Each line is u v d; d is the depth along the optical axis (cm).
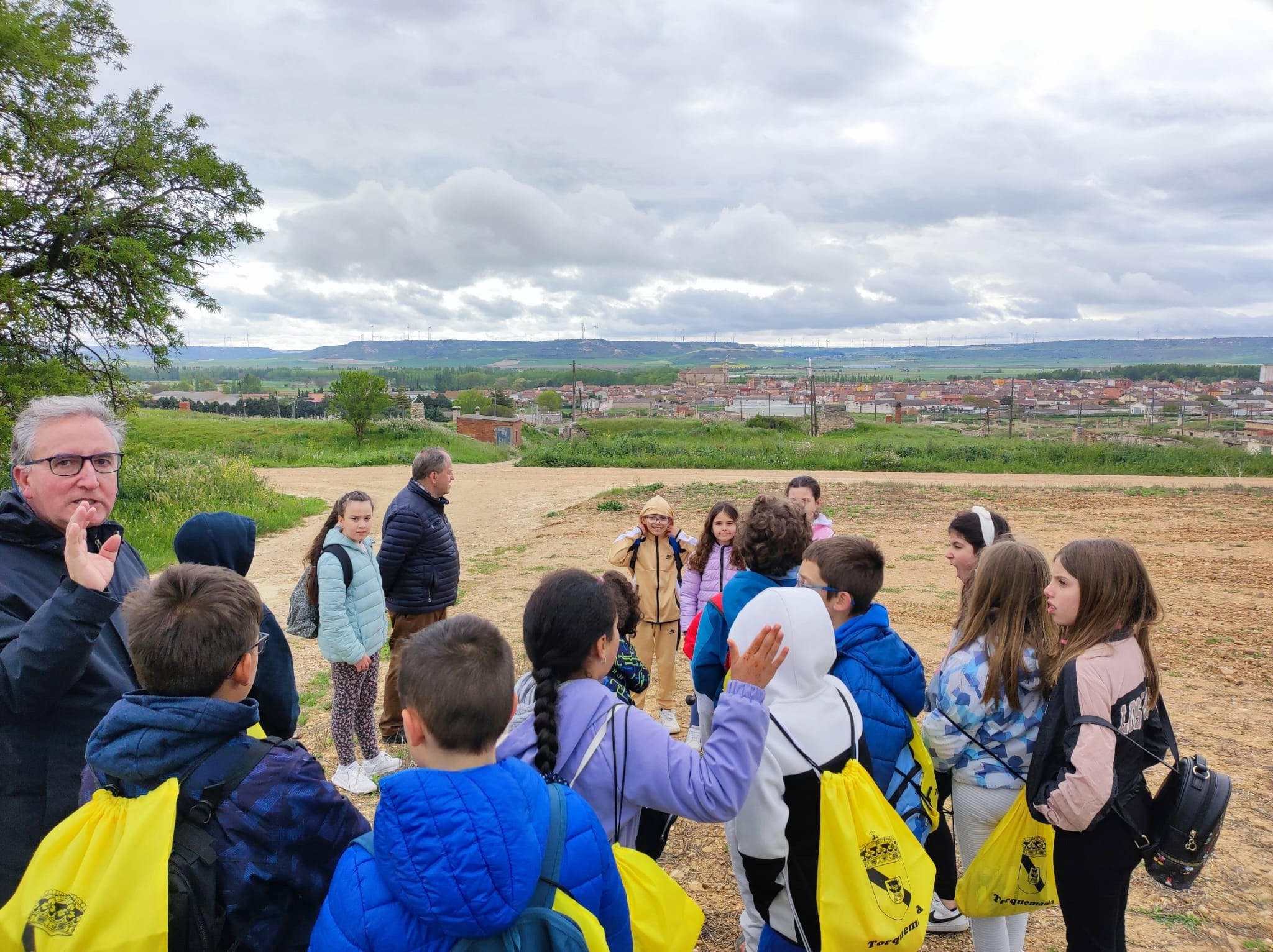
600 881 179
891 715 275
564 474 2742
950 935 353
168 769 172
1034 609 279
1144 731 267
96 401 247
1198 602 973
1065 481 2419
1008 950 293
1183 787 248
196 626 179
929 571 1184
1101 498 1908
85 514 205
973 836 289
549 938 161
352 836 188
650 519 598
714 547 540
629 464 3097
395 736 566
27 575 232
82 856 166
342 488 2494
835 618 296
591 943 165
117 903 159
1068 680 255
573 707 222
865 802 238
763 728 221
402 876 154
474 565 1300
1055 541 1434
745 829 249
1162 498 1916
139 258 1889
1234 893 378
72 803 222
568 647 225
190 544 299
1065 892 262
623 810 221
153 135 2050
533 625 228
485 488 2345
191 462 2356
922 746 288
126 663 246
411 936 156
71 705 221
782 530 334
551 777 213
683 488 2142
